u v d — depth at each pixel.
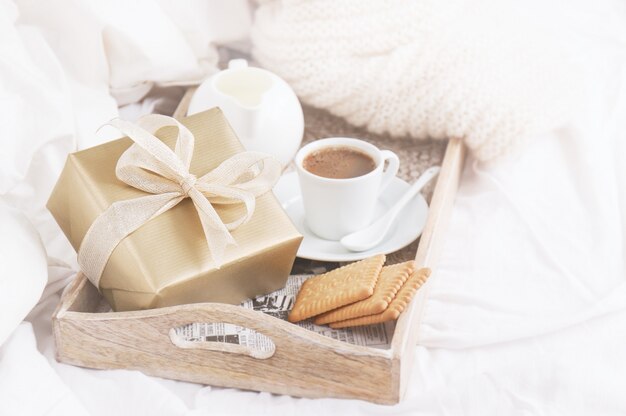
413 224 1.00
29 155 0.97
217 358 0.89
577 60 1.22
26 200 0.99
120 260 0.89
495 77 1.11
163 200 0.91
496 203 1.07
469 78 1.10
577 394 0.90
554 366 0.91
